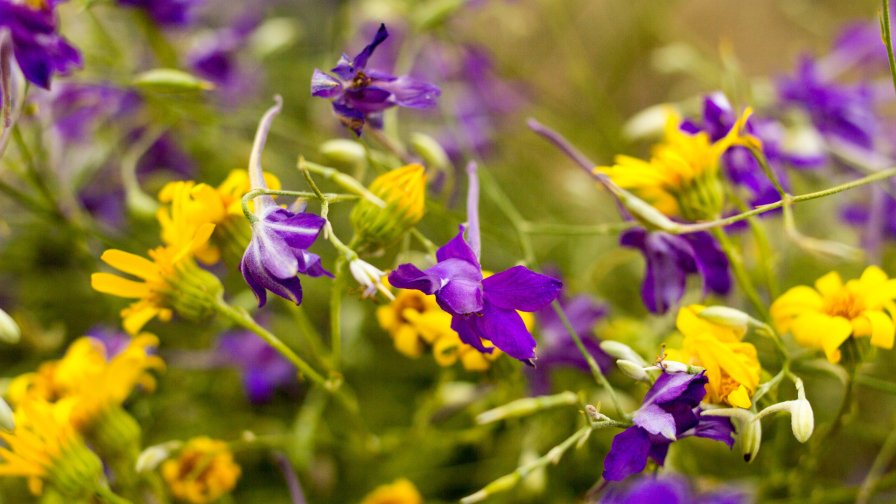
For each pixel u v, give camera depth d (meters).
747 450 0.36
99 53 0.49
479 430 0.43
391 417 0.47
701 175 0.39
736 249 0.42
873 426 0.46
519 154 0.55
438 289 0.36
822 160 0.45
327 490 0.46
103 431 0.40
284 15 0.56
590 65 0.63
